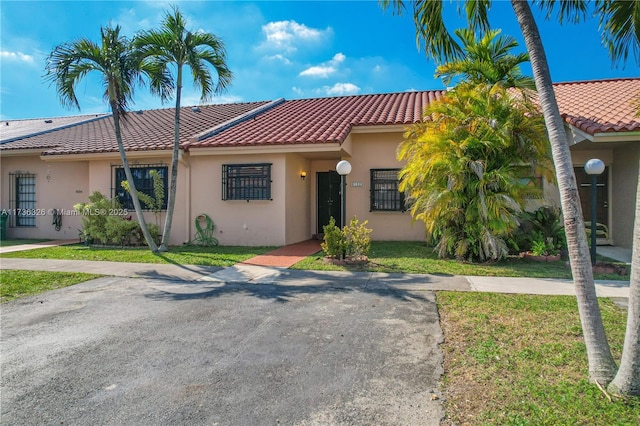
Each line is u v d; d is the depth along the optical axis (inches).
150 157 508.1
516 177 332.5
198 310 215.9
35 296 248.1
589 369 127.3
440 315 199.8
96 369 143.3
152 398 122.4
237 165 481.7
